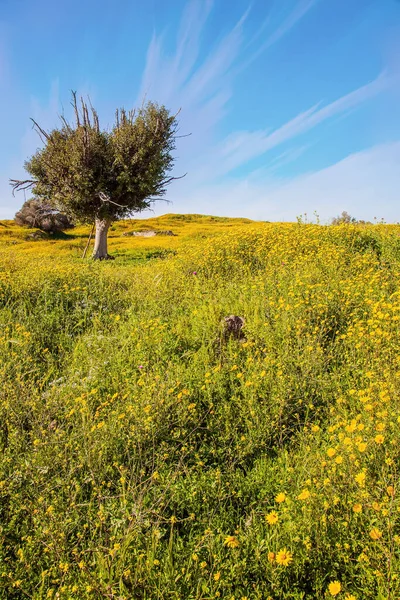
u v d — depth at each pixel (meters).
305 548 2.48
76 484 3.10
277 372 4.52
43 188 22.95
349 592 2.24
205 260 10.67
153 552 2.52
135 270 12.19
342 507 2.72
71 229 41.47
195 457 3.52
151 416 3.77
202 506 3.06
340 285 7.20
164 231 40.47
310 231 12.18
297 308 6.20
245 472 3.50
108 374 4.96
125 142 22.48
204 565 2.35
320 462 3.16
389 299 6.38
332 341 5.61
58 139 23.05
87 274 9.64
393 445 3.07
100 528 2.77
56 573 2.51
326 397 4.29
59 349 6.00
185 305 7.60
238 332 5.96
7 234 35.34
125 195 23.23
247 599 2.18
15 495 3.05
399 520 2.48
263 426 3.83
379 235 11.30
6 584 2.46
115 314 7.48
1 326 6.39
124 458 3.51
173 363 5.18
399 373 4.11
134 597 2.28
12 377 4.88
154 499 2.98
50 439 3.62
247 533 2.73
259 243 11.57
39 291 8.02
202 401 4.30
